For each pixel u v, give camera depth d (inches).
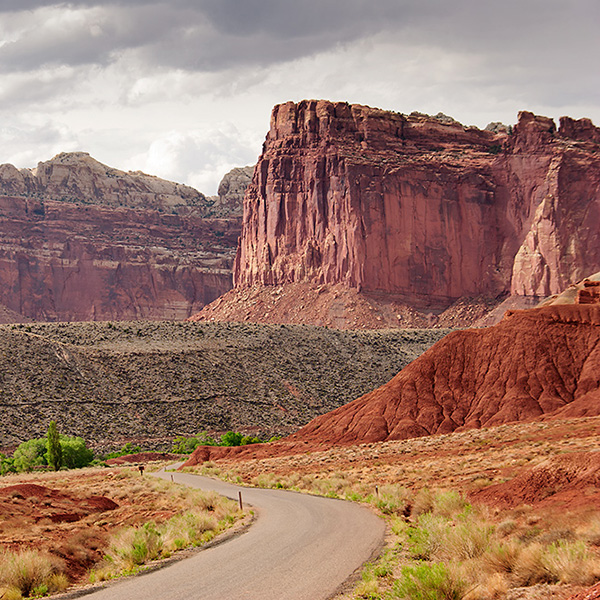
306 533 1296.8
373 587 842.8
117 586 974.4
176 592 889.5
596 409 3553.2
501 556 882.1
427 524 1122.0
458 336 4586.6
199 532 1402.6
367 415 4357.8
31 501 1841.8
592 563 784.3
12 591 989.8
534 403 3964.1
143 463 4911.4
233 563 1055.6
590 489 1192.2
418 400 4320.9
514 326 4436.5
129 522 1708.9
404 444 3582.7
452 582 789.9
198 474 3459.6
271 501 1921.8
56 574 1083.3
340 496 2023.9
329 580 910.4
